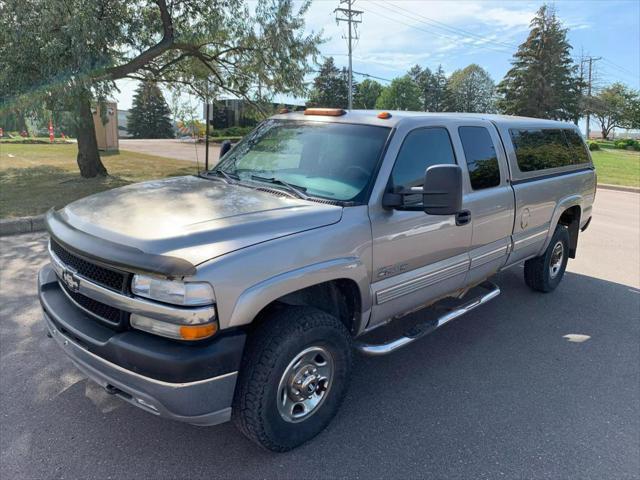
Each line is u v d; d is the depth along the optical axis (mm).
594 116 89250
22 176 13711
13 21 10367
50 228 3088
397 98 92812
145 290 2455
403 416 3404
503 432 3277
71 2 10555
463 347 4516
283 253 2711
